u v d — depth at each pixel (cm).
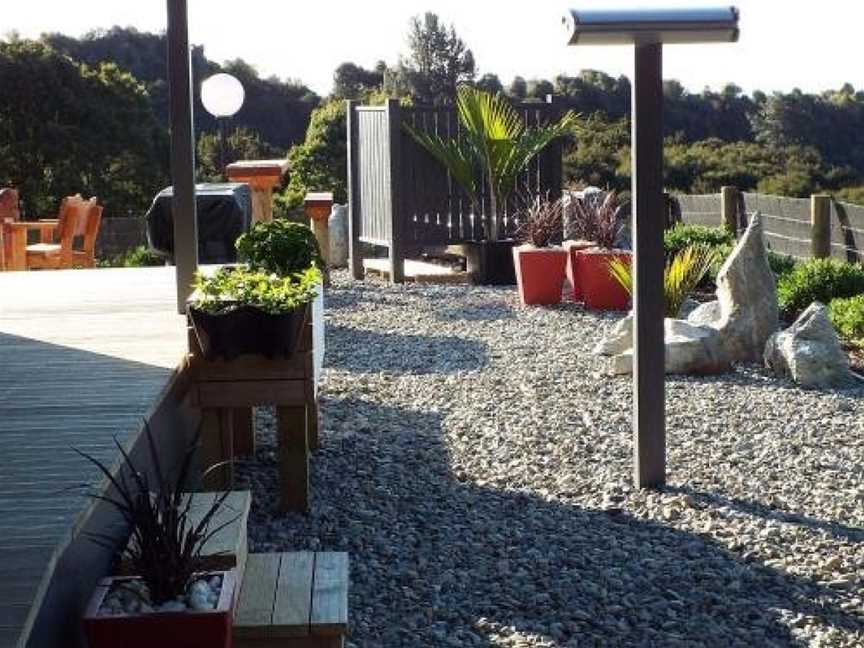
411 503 570
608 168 2598
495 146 1320
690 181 3036
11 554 313
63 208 1280
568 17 540
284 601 375
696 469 616
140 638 317
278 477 606
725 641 423
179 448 546
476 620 441
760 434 684
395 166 1341
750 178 2994
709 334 860
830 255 1302
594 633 430
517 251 1190
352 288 1322
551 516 551
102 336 645
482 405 761
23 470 390
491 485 598
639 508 560
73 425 448
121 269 973
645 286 575
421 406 765
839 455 642
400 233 1354
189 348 533
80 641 341
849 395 787
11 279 916
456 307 1176
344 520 543
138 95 2728
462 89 1327
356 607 451
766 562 493
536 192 1386
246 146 2750
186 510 352
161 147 2750
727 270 888
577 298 1198
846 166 3150
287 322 522
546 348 958
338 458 641
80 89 2658
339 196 2383
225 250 978
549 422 714
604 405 756
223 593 333
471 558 501
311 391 534
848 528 532
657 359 579
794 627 433
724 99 3369
